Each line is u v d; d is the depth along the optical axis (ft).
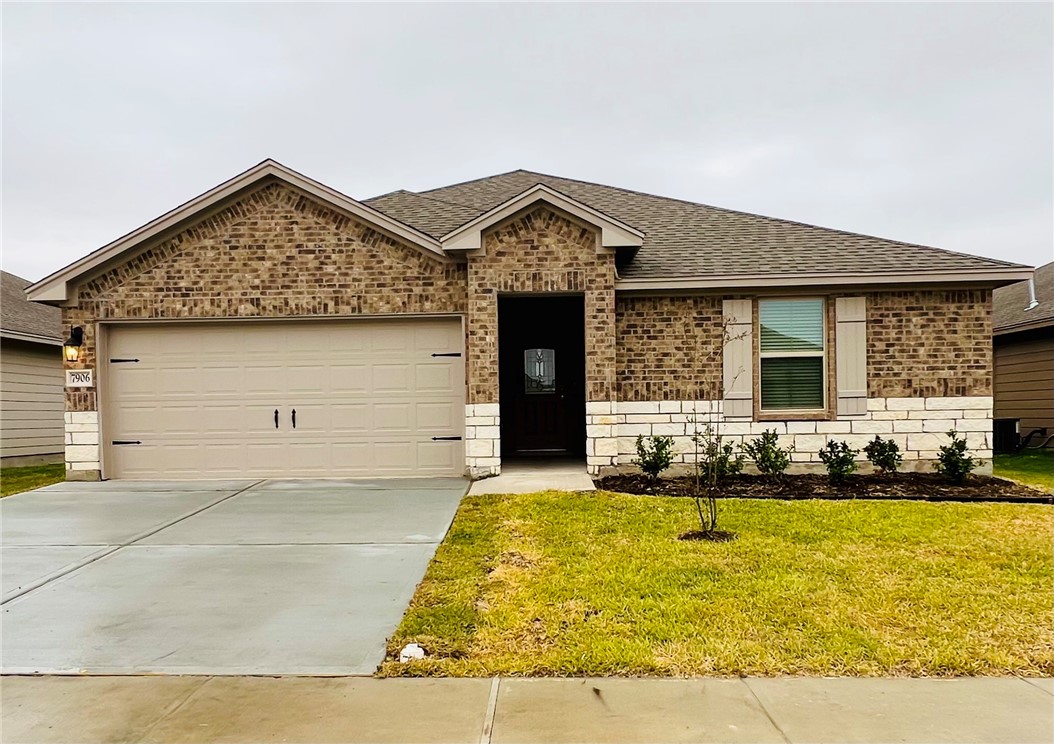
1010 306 55.11
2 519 24.97
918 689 11.51
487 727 10.34
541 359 42.24
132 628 14.51
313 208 33.22
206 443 33.68
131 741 10.05
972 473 31.99
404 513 25.26
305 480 32.83
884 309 33.01
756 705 10.96
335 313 33.14
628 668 12.26
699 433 28.99
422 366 33.65
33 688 11.85
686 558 18.60
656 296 33.24
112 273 33.37
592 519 23.24
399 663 12.59
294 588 17.02
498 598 15.98
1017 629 13.85
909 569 17.66
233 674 12.32
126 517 25.21
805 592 15.93
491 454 31.91
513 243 31.55
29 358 49.55
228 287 33.22
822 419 33.01
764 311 33.45
